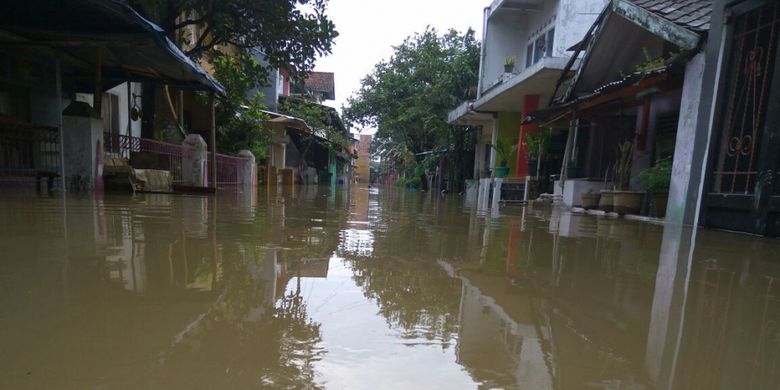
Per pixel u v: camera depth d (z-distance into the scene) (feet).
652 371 3.19
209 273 5.62
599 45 26.35
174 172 29.89
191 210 14.53
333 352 3.27
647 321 4.41
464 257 7.89
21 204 13.87
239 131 44.42
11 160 17.99
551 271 6.82
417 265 6.91
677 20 18.79
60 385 2.66
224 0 25.05
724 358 3.50
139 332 3.52
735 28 15.80
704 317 4.61
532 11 44.73
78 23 17.31
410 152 96.07
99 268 5.67
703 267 7.78
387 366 3.06
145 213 12.63
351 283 5.48
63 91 25.34
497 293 5.31
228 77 36.35
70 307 4.09
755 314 4.79
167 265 5.98
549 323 4.20
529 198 34.45
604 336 3.90
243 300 4.51
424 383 2.83
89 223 9.99
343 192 47.44
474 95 59.47
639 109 25.67
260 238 8.98
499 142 42.24
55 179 19.29
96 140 20.75
